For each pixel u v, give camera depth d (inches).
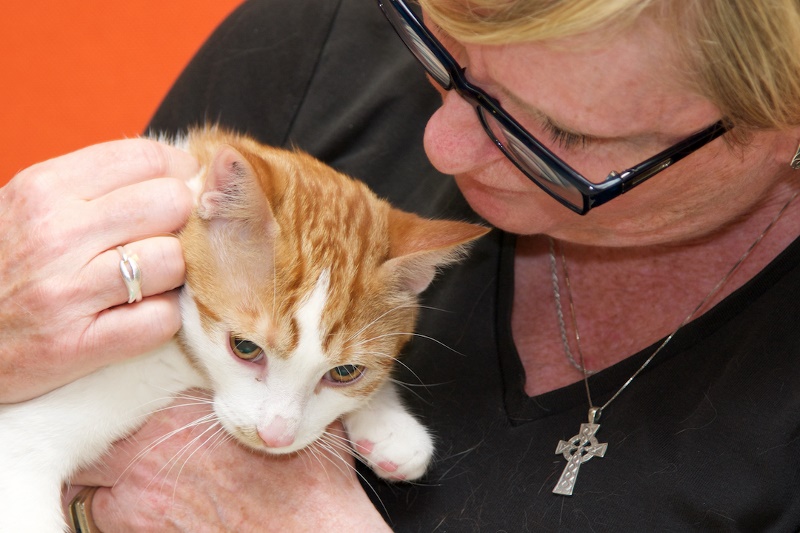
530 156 50.1
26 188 55.1
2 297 54.3
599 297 68.4
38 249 53.3
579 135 49.2
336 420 70.8
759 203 62.9
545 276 72.3
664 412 58.0
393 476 64.4
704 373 58.2
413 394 69.7
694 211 57.6
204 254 61.6
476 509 60.7
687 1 41.0
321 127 83.2
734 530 52.6
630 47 42.7
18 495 57.9
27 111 123.6
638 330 65.7
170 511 61.9
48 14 122.6
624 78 44.1
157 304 56.1
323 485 62.7
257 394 64.2
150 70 125.1
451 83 52.7
